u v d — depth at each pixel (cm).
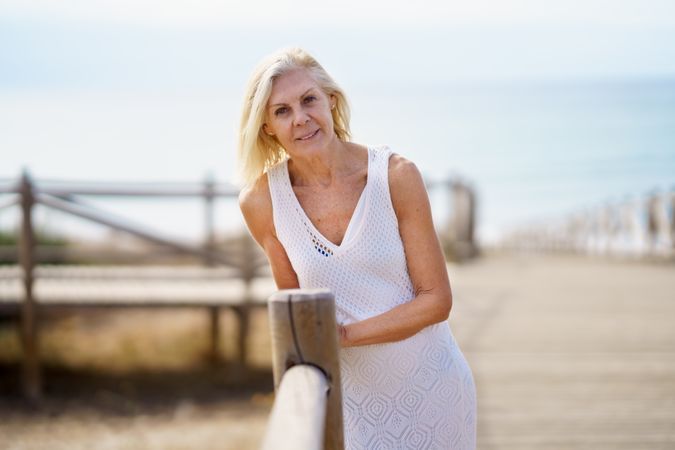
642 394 523
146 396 683
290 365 186
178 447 554
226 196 759
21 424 615
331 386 185
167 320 910
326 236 236
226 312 963
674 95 9638
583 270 1233
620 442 433
